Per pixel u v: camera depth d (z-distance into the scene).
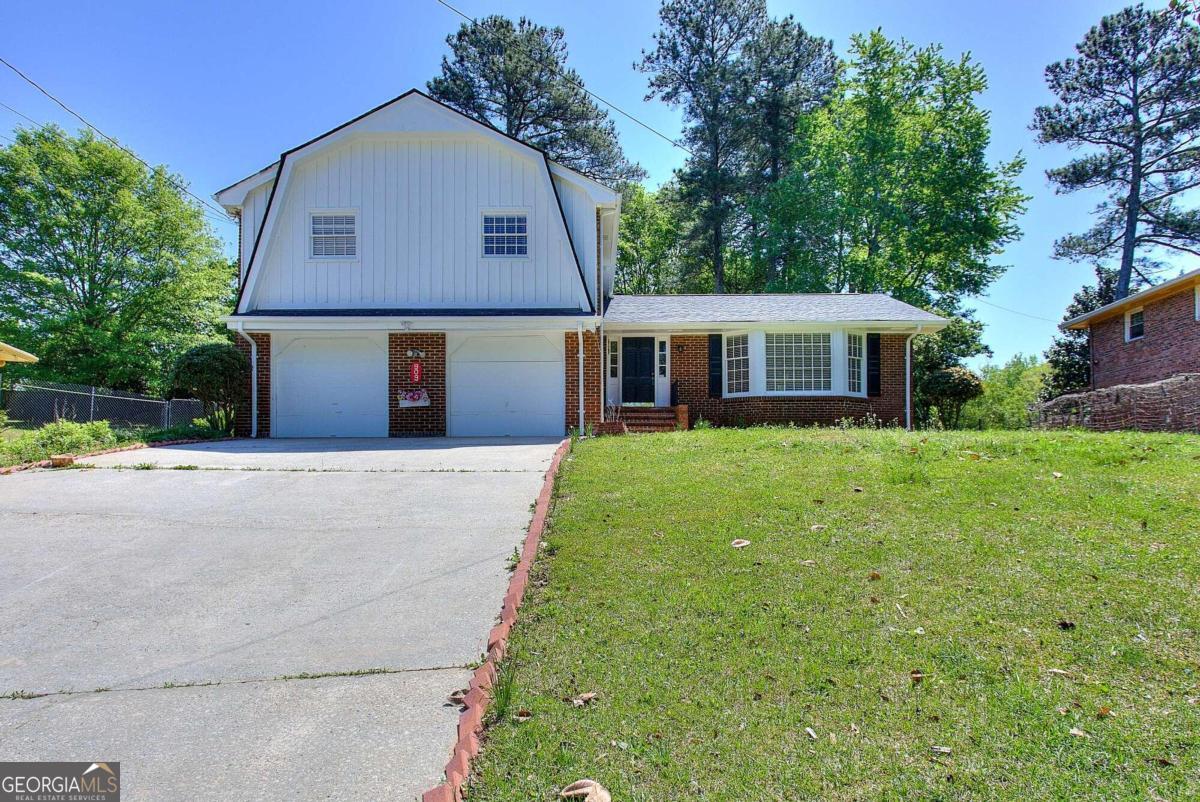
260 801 2.59
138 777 2.76
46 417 21.23
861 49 29.52
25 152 25.81
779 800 2.43
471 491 7.70
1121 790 2.42
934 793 2.44
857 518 5.75
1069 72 30.50
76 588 4.92
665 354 17.36
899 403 17.11
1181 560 4.50
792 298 19.20
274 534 6.14
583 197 15.40
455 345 14.74
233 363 14.13
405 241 14.86
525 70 31.22
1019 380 46.25
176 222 28.17
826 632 3.76
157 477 8.55
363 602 4.64
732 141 33.44
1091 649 3.48
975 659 3.42
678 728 2.90
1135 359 21.41
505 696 3.09
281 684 3.55
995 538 5.12
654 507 6.32
